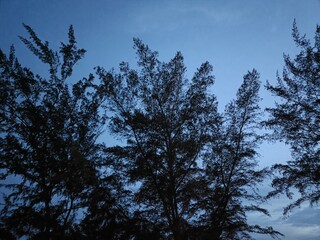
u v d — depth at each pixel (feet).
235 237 52.21
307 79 56.59
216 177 57.36
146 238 40.11
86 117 57.82
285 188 54.08
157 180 51.34
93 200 44.27
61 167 47.50
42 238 40.01
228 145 57.36
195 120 55.83
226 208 54.60
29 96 56.54
